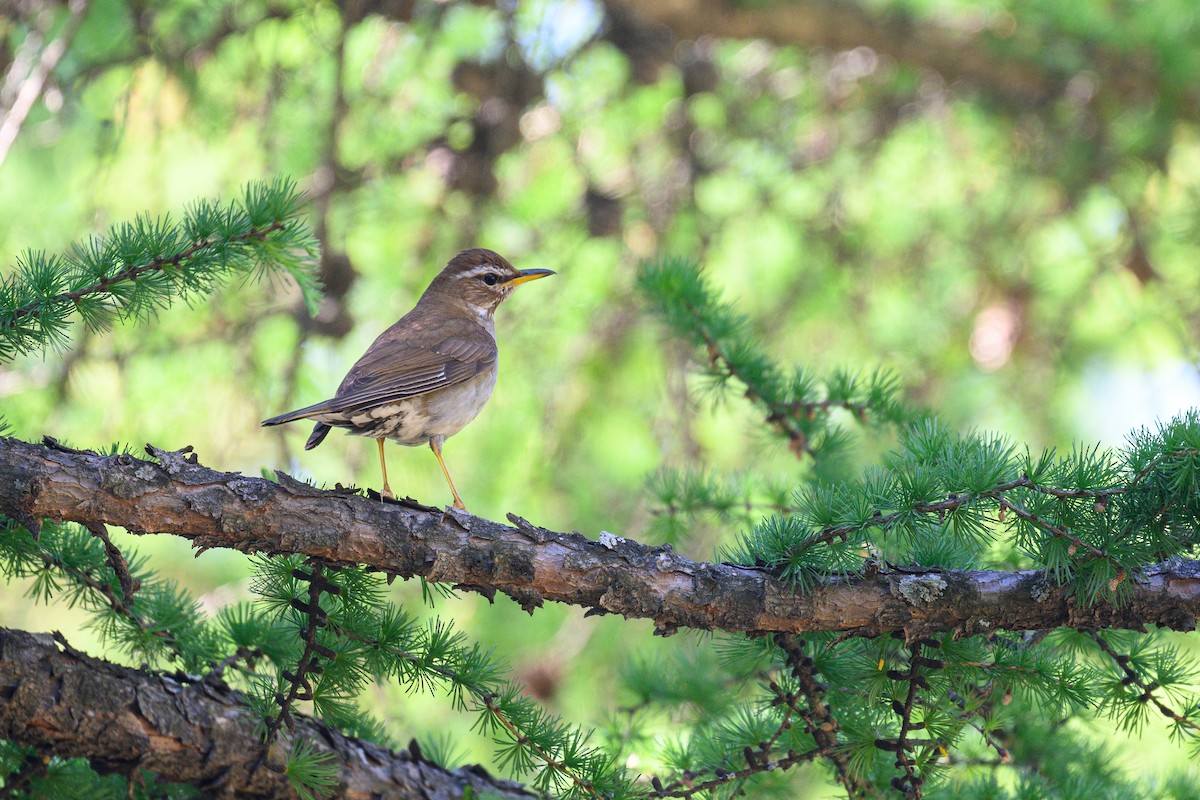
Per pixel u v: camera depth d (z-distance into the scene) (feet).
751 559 23.08
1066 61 51.03
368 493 22.03
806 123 56.18
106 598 22.84
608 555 22.17
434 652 21.83
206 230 23.21
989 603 22.00
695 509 31.07
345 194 45.03
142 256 22.84
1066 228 56.90
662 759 26.11
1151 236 53.78
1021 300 54.03
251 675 23.17
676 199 51.08
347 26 41.37
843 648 23.57
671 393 46.06
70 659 21.24
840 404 31.99
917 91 55.31
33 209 44.39
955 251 55.16
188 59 42.34
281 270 25.64
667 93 54.39
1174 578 21.90
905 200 56.08
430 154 46.70
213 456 42.93
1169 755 35.63
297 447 43.91
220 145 45.06
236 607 25.71
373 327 48.37
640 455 49.83
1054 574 21.85
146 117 43.01
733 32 49.85
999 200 54.80
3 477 20.04
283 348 45.68
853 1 51.42
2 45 38.58
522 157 50.80
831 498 22.53
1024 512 20.89
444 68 48.11
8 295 22.44
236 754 22.13
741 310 52.19
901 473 21.66
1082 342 56.13
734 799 24.18
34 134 43.86
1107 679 23.00
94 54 42.68
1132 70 50.24
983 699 22.77
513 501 46.93
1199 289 51.24
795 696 22.70
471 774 25.72
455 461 47.70
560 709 44.75
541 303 49.21
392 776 24.25
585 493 48.60
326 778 22.80
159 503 20.61
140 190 44.01
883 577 22.29
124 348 41.19
